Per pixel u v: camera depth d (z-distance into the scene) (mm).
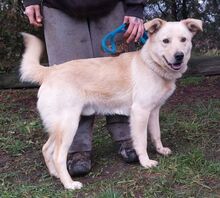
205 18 3193
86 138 1638
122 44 1674
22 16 2754
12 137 2033
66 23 1609
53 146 1571
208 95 2568
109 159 1703
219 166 1501
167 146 1780
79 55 1644
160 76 1548
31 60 1543
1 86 2973
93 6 1578
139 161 1611
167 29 1522
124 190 1409
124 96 1578
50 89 1496
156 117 1669
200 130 1928
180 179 1438
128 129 1680
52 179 1573
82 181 1540
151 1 2939
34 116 2379
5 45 2889
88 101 1555
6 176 1610
